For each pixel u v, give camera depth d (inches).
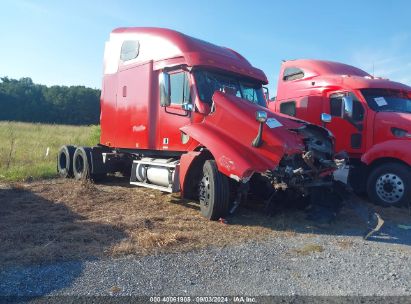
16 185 368.8
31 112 2933.1
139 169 346.6
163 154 337.7
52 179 435.8
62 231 230.1
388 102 374.9
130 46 368.5
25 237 217.0
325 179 277.0
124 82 371.9
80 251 198.5
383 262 200.8
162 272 177.9
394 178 325.1
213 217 265.4
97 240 216.7
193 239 225.1
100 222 248.5
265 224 264.5
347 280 176.6
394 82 389.1
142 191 365.7
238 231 245.4
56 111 2989.7
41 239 215.3
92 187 361.7
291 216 283.9
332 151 279.6
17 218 258.7
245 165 246.5
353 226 269.4
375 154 332.8
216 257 199.2
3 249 198.7
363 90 375.9
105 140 402.6
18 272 171.6
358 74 429.1
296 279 176.1
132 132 358.6
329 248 221.0
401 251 220.4
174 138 315.0
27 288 157.0
